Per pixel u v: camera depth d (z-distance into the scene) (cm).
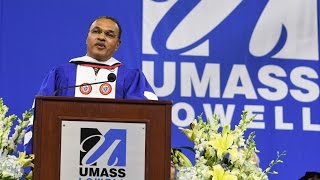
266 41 1429
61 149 651
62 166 650
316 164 1397
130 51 1383
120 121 659
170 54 1392
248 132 1391
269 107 1403
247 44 1420
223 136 725
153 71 1383
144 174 655
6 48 1341
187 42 1400
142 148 658
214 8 1422
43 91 957
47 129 654
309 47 1440
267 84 1411
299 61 1430
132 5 1395
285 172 1393
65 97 658
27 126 784
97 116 659
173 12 1406
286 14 1445
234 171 713
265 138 1392
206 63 1398
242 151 729
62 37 1362
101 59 994
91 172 652
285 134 1399
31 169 717
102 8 1384
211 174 700
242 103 1396
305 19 1448
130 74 988
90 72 983
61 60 1356
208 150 723
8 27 1348
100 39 985
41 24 1359
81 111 658
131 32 1388
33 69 1344
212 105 1387
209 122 742
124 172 655
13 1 1355
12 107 1326
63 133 653
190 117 1377
